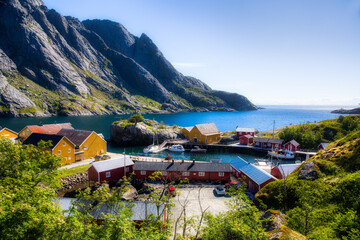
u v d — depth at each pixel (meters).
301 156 71.62
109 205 16.06
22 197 12.45
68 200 26.70
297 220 15.78
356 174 20.61
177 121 196.38
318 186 21.47
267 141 80.94
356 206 17.45
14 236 9.73
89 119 181.62
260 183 37.09
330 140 80.25
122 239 11.38
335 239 13.73
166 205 18.41
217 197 36.06
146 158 61.66
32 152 17.33
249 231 12.71
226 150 84.19
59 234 10.62
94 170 42.78
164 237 14.01
